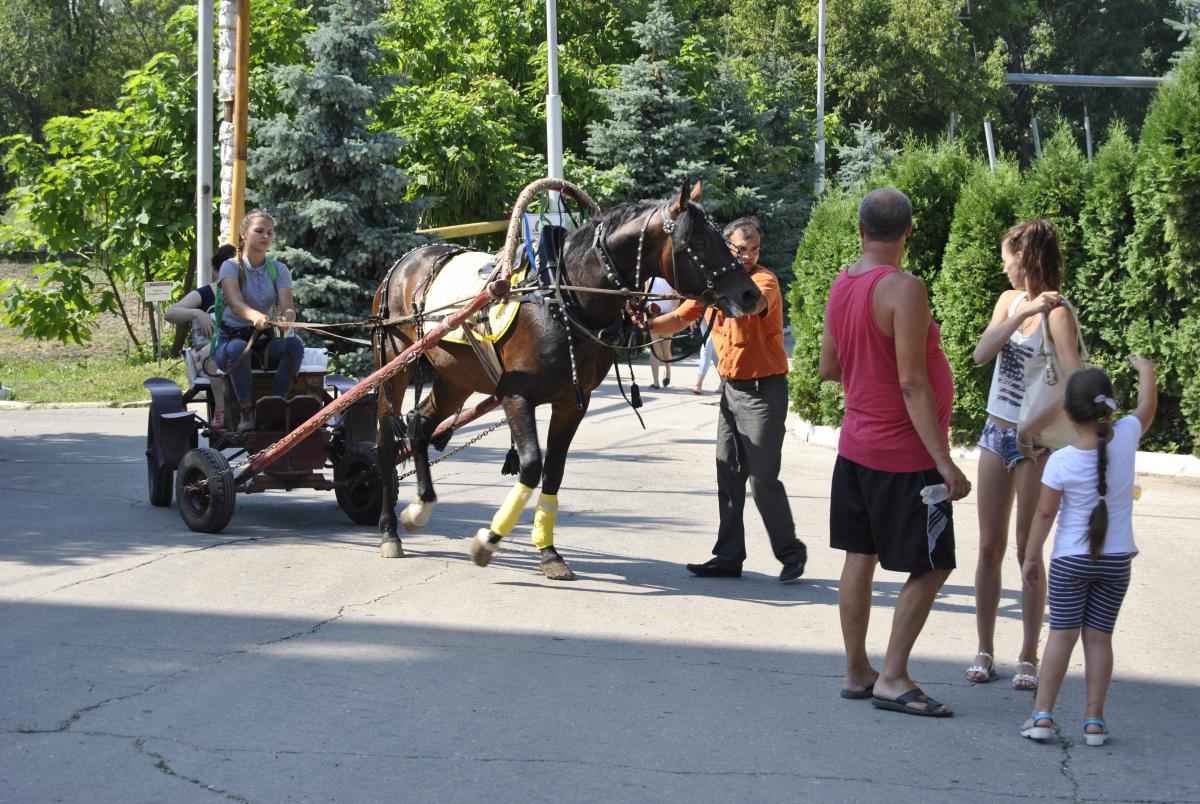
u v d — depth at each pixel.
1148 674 5.90
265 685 5.55
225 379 9.11
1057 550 4.94
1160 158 11.33
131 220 24.12
